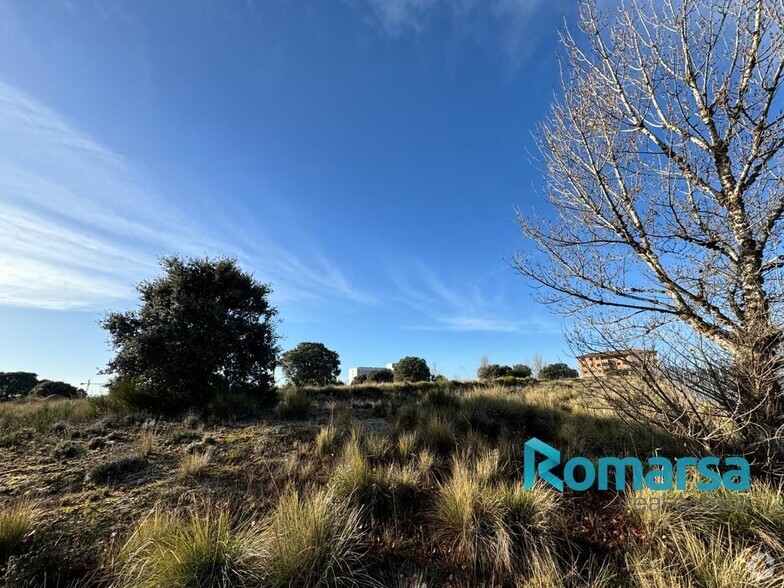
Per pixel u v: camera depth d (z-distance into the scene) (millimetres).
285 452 5625
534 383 15984
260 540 3205
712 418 4320
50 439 5961
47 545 3146
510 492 3988
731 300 4148
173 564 2865
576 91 4758
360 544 3502
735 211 4062
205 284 9961
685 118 4250
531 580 3043
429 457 5223
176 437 6176
